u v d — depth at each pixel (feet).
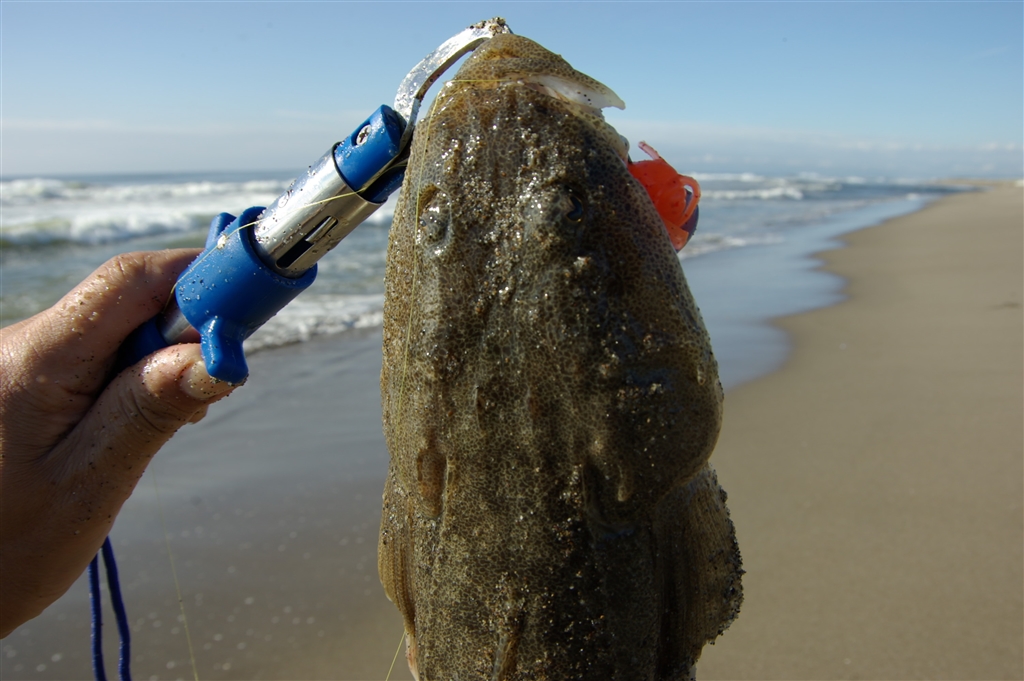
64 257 43.86
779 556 13.24
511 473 4.28
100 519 5.38
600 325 4.02
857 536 13.66
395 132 4.67
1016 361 23.12
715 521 4.84
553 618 4.40
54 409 5.27
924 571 12.52
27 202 77.92
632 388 4.02
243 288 4.98
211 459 17.72
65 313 5.30
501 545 4.41
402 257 4.61
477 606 4.54
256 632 11.93
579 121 4.25
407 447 4.66
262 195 90.63
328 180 4.75
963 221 71.51
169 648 11.61
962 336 26.68
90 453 5.23
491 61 4.50
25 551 5.26
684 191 4.57
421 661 4.91
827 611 11.85
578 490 4.20
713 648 11.32
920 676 10.52
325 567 13.53
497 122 4.26
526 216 4.07
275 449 18.28
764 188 145.59
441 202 4.26
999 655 10.68
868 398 20.68
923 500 14.69
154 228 55.88
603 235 4.07
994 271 40.11
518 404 4.17
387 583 5.49
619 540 4.36
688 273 43.55
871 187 164.66
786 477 16.08
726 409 20.47
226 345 5.01
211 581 13.15
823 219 80.79
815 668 10.83
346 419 20.16
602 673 4.46
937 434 17.74
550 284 4.02
